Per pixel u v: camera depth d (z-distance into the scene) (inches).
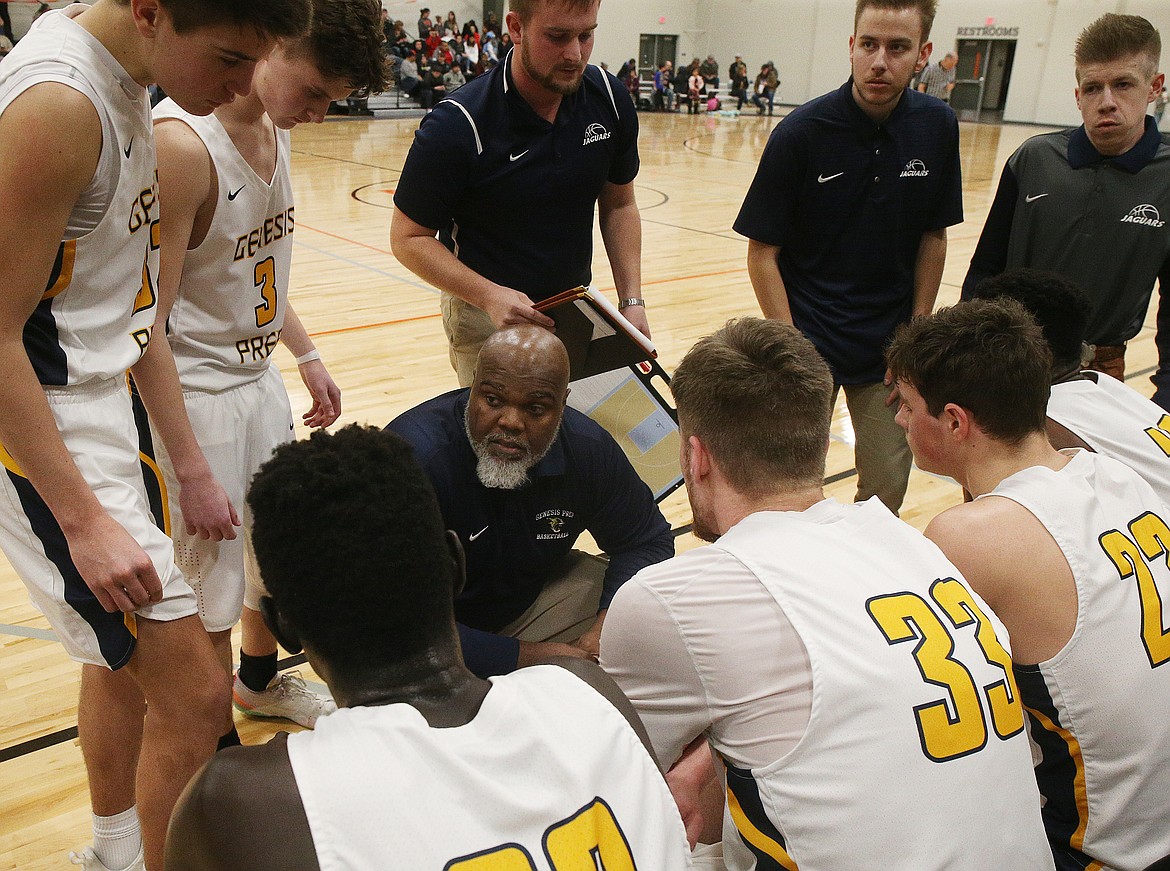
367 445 35.7
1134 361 214.7
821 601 45.9
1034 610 53.9
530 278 91.0
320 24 65.7
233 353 76.6
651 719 50.2
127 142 53.7
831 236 103.4
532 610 79.8
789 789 44.6
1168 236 103.3
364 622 34.2
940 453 62.4
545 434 69.5
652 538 79.6
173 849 33.1
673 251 317.4
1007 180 112.0
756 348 52.1
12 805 78.2
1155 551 56.5
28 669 97.7
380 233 327.9
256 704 90.1
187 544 75.3
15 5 534.9
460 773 32.3
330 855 30.5
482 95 83.5
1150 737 53.5
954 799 43.2
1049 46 767.1
